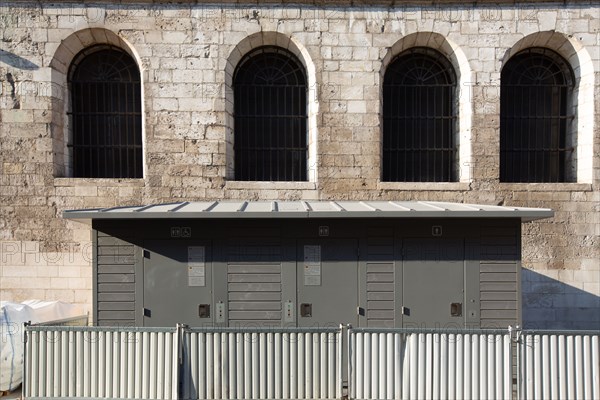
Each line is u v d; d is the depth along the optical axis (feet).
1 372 19.88
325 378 16.66
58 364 16.99
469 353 16.37
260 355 16.70
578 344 16.25
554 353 16.25
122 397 16.79
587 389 16.17
